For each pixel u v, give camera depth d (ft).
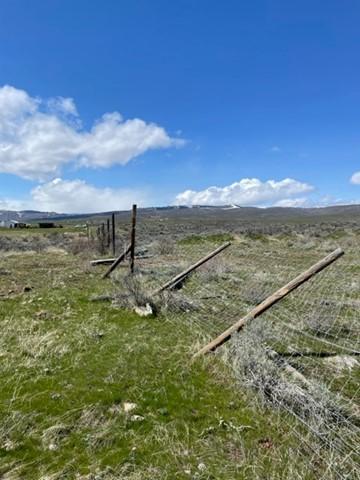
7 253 64.44
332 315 23.70
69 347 18.17
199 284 34.14
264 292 29.63
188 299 27.45
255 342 16.25
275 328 20.90
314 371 16.11
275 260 48.08
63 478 9.45
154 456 10.34
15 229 203.72
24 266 46.03
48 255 61.36
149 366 16.15
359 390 14.52
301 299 27.66
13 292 30.22
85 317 23.41
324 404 12.28
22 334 19.63
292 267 42.16
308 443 10.93
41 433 11.28
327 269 38.11
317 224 184.24
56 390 13.83
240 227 173.17
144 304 25.67
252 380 13.97
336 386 14.85
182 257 53.98
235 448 10.79
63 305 26.17
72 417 12.07
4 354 16.99
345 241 75.15
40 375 15.05
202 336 20.08
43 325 21.58
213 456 10.39
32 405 12.76
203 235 94.89
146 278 35.60
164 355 17.44
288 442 11.03
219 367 15.93
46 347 17.88
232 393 13.93
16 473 9.61
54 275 38.68
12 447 10.61
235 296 29.43
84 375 15.15
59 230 178.29
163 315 24.26
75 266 46.37
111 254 57.77
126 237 93.97
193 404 13.10
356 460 10.16
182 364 16.44
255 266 43.50
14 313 23.84
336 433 11.22
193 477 9.53
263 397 13.14
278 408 12.59
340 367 16.55
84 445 10.79
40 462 10.06
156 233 127.95
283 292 17.37
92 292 30.35
